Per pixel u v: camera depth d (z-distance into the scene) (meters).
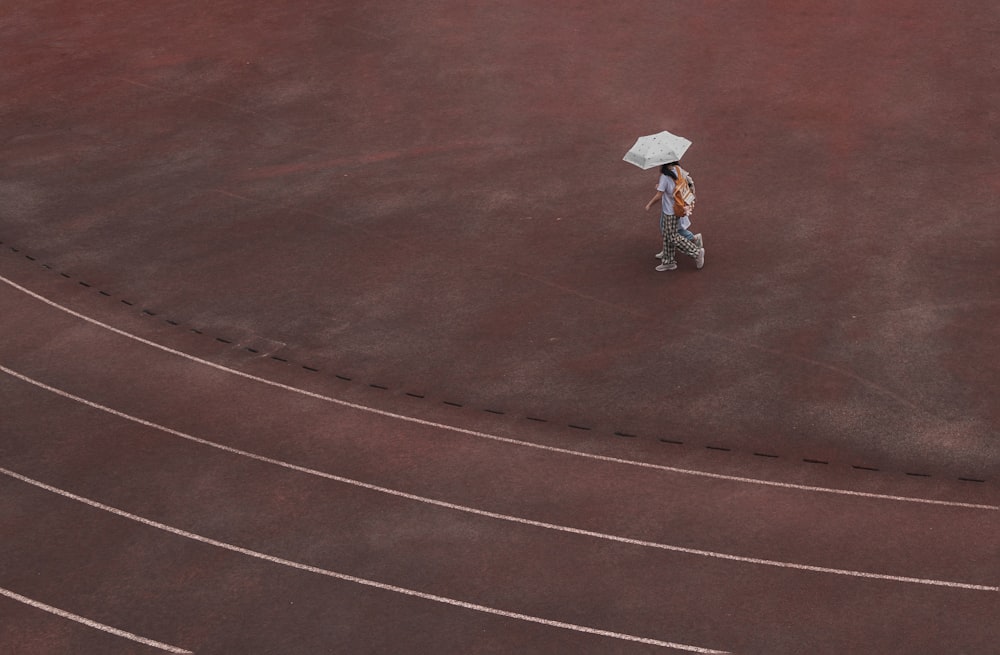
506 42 53.31
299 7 58.25
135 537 25.88
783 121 45.16
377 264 36.69
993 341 31.58
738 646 22.39
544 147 43.84
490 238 37.88
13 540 25.84
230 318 34.25
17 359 32.59
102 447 28.92
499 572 24.55
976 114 45.03
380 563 24.89
